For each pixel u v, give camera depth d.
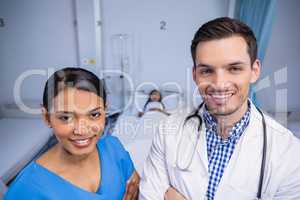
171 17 2.63
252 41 0.64
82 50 2.69
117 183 0.74
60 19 2.71
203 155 0.81
